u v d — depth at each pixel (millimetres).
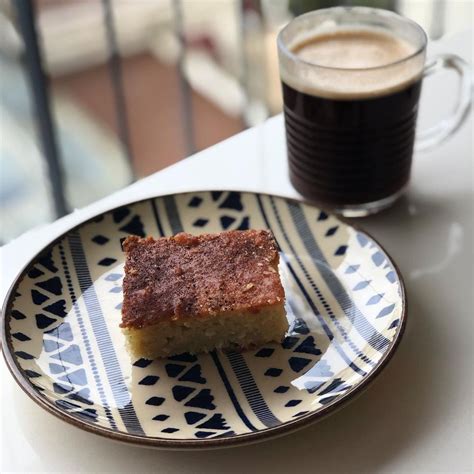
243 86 947
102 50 1743
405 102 422
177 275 373
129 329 352
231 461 317
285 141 508
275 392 340
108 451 324
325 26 459
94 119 1606
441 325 379
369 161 433
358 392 317
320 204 458
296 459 317
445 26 908
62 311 382
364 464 314
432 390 345
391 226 448
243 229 432
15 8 711
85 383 345
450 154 507
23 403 348
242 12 898
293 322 377
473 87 536
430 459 315
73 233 415
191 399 339
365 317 371
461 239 437
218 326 359
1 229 1332
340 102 414
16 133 1488
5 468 319
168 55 1704
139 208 435
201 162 515
